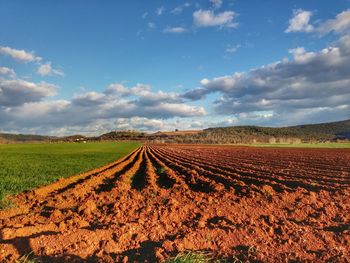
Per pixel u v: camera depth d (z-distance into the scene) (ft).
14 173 79.87
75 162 119.03
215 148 244.01
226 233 29.94
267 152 163.22
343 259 25.45
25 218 37.22
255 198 46.88
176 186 59.47
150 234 30.01
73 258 24.98
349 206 41.68
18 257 25.22
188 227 32.17
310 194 47.16
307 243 28.60
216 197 48.55
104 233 29.66
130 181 71.10
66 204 46.65
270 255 26.14
